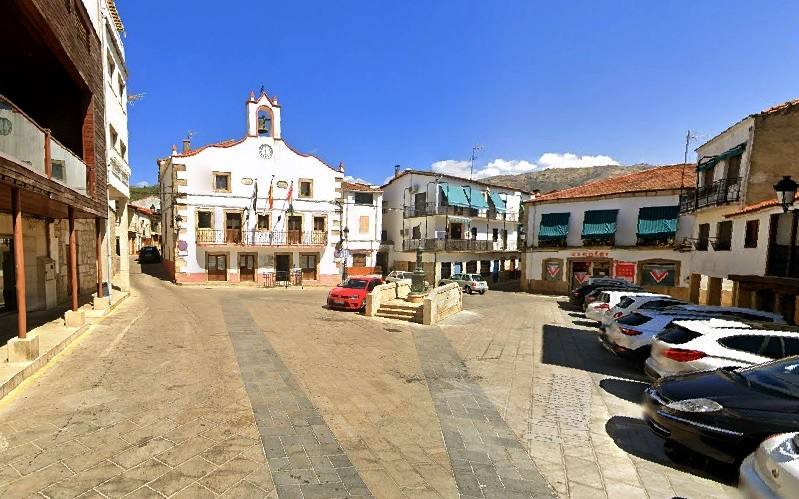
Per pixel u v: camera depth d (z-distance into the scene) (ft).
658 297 37.35
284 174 97.76
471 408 19.70
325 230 102.89
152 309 45.78
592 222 88.99
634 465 14.62
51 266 41.24
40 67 31.22
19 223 21.99
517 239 138.82
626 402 21.16
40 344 25.30
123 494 11.49
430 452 15.05
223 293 72.79
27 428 15.34
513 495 12.49
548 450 15.60
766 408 13.60
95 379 21.08
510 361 29.25
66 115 35.55
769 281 39.40
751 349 19.48
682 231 79.87
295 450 14.55
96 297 41.42
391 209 124.88
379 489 12.41
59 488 11.64
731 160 53.42
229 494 11.71
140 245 164.96
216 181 91.35
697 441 13.82
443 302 48.73
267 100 95.76
